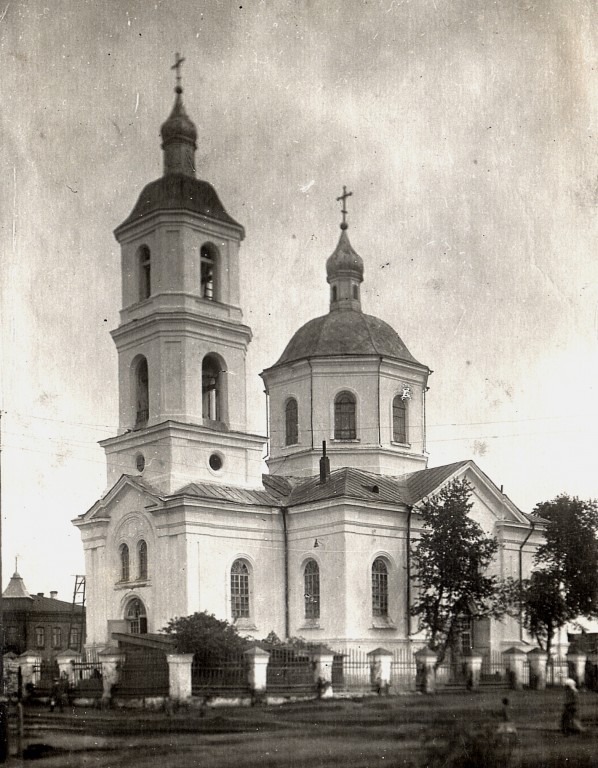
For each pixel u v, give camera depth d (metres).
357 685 32.69
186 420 42.81
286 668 32.03
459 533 41.88
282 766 24.98
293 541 44.06
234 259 44.19
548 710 30.14
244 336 44.66
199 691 30.86
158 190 43.34
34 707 31.52
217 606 41.62
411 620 43.09
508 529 45.53
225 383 44.34
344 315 48.94
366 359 47.50
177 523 41.50
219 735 26.78
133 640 35.12
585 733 28.08
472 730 27.44
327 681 32.00
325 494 43.53
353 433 47.47
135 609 43.12
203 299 43.62
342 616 41.56
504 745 27.31
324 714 28.84
